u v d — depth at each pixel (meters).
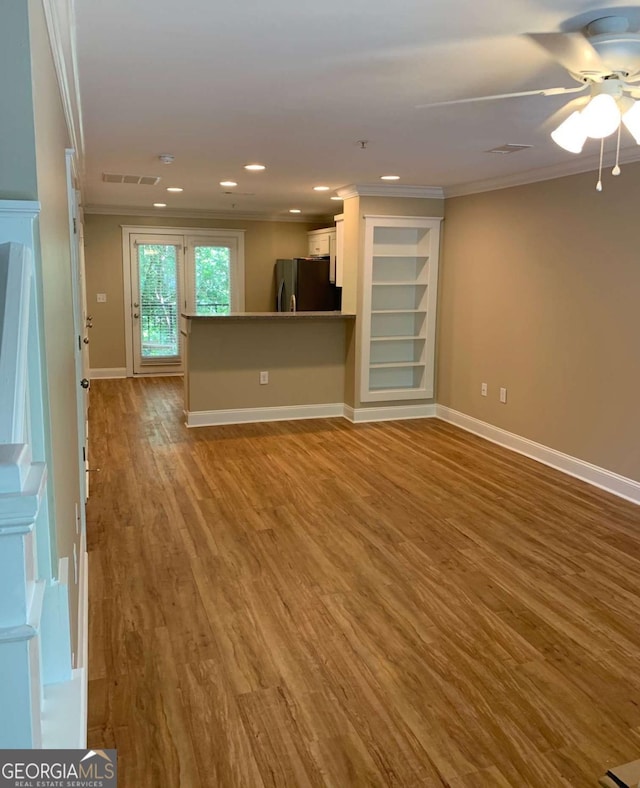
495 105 3.06
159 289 8.66
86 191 6.50
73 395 2.70
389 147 4.10
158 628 2.70
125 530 3.70
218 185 5.97
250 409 6.36
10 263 1.09
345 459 5.13
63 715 1.43
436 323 6.46
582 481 4.64
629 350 4.23
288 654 2.53
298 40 2.28
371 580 3.13
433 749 2.03
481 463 5.05
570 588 3.07
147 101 3.05
